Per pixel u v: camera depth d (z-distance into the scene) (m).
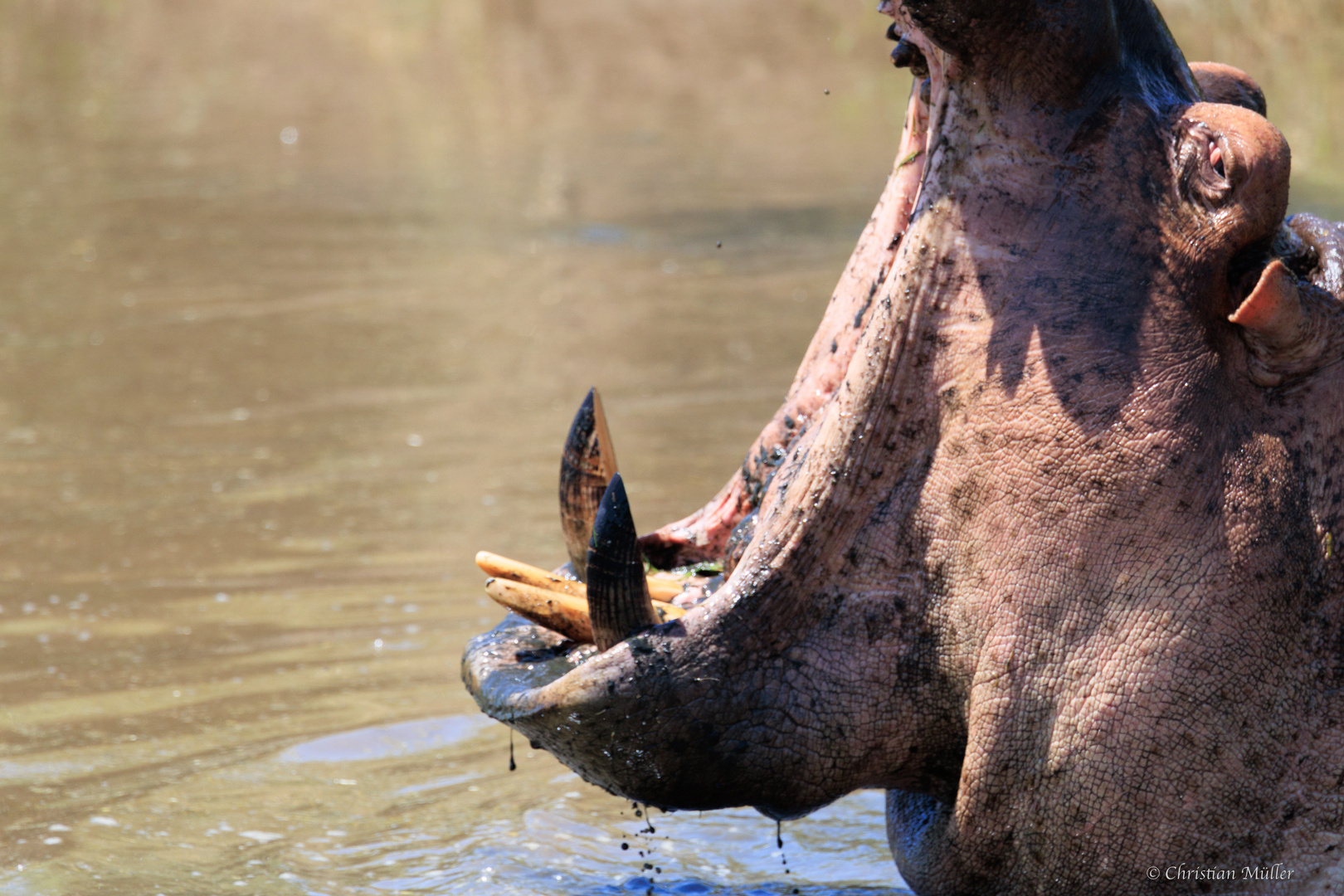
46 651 19.50
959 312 10.91
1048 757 10.81
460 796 15.77
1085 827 10.85
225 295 40.41
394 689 18.33
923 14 10.52
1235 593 10.69
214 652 19.44
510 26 110.12
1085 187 10.86
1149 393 10.70
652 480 25.45
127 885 13.66
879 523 11.02
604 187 56.12
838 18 100.81
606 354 34.41
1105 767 10.72
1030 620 10.77
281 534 23.78
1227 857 10.84
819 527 11.01
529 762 16.66
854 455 10.99
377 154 64.31
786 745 10.97
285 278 42.41
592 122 73.06
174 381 32.62
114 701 18.03
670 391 31.34
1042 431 10.71
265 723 17.45
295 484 26.19
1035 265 10.84
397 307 39.09
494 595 11.41
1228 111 10.81
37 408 30.72
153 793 15.70
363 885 13.73
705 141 66.69
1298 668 10.81
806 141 65.88
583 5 117.19
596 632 10.98
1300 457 10.88
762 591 10.97
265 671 18.86
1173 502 10.66
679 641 10.80
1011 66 10.79
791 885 13.95
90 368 33.56
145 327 37.09
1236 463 10.77
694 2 114.56
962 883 11.60
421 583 21.66
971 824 11.20
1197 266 10.80
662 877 14.04
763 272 42.50
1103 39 10.80
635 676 10.67
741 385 31.64
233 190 55.88
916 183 11.95
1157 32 11.42
